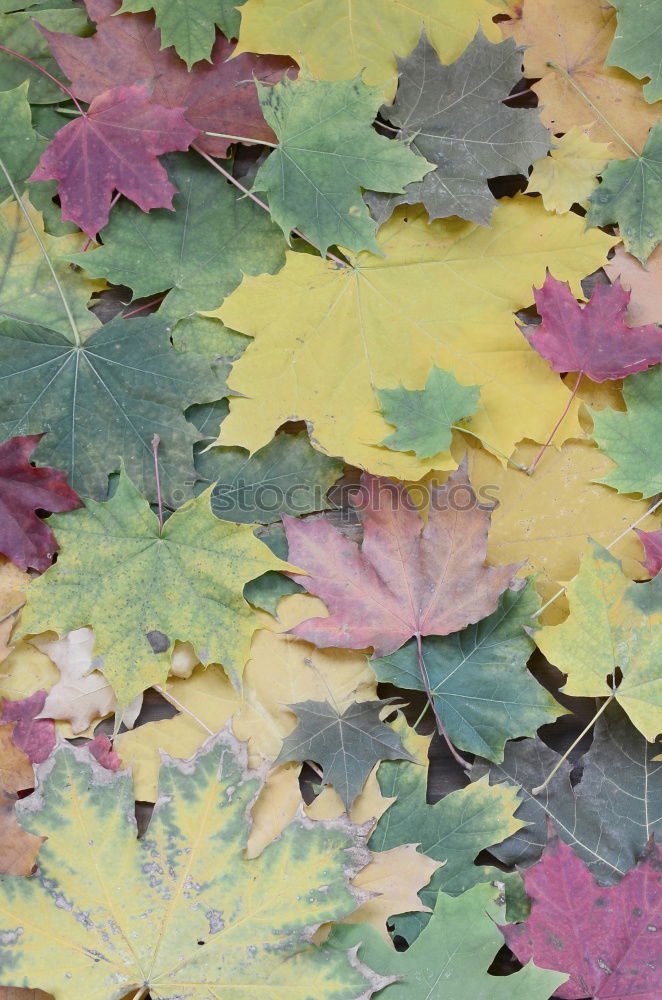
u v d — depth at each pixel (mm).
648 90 1272
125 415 1250
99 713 1236
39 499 1231
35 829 1188
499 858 1229
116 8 1270
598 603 1232
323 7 1261
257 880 1189
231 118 1273
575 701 1258
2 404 1243
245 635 1236
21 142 1263
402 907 1207
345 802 1218
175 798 1196
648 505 1268
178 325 1263
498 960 1226
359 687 1244
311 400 1257
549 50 1285
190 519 1233
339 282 1265
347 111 1251
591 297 1259
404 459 1253
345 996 1179
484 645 1242
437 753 1250
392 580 1239
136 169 1254
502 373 1267
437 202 1259
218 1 1268
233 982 1182
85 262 1256
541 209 1275
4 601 1239
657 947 1199
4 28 1270
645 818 1234
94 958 1182
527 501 1266
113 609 1232
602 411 1266
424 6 1266
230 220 1273
